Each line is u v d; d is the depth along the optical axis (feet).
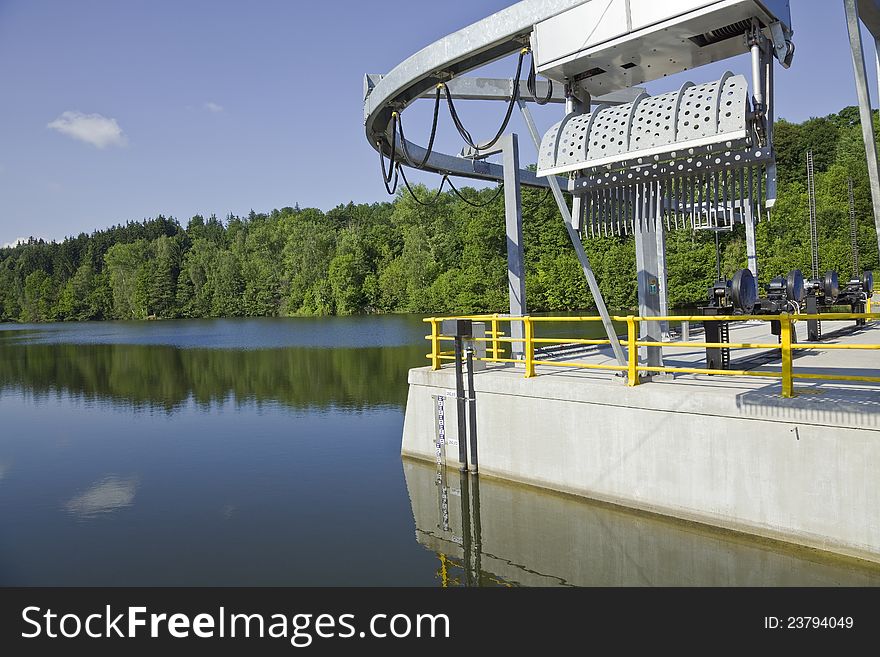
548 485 30.94
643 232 29.50
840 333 50.52
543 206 186.19
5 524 30.78
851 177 142.61
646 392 26.94
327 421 54.34
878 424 20.92
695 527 25.35
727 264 145.69
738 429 24.27
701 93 24.23
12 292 391.45
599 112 27.14
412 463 38.68
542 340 32.37
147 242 395.96
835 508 21.90
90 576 24.45
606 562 24.45
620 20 25.49
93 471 40.60
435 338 38.29
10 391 78.13
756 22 23.34
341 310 273.75
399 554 26.02
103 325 298.35
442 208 259.39
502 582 23.24
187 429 53.26
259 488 35.55
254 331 193.47
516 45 30.94
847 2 15.97
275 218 420.77
